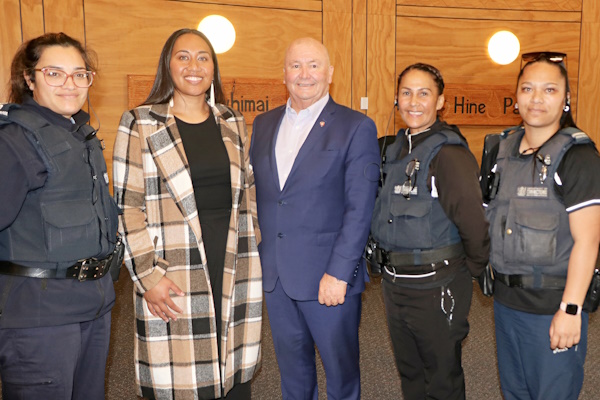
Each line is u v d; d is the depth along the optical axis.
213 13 6.23
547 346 1.87
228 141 2.21
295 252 2.23
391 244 2.16
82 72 1.76
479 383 3.21
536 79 1.87
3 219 1.57
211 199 2.15
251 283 2.27
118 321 4.28
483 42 6.97
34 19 5.62
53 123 1.73
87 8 5.80
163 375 2.11
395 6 6.75
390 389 3.13
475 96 6.95
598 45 7.15
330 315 2.26
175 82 2.12
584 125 7.21
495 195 2.00
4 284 1.65
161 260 2.06
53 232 1.66
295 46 2.25
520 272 1.89
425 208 2.06
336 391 2.35
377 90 6.82
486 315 4.45
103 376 1.93
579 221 1.76
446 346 2.11
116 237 1.92
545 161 1.84
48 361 1.69
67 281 1.72
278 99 6.47
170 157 2.06
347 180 2.19
